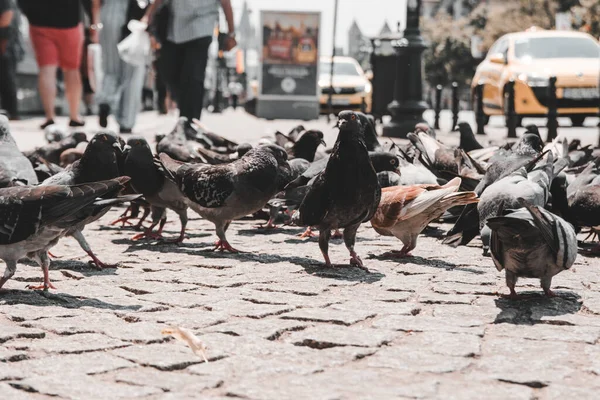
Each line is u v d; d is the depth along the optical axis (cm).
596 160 951
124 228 1016
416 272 755
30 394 427
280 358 489
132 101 2108
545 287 650
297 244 911
